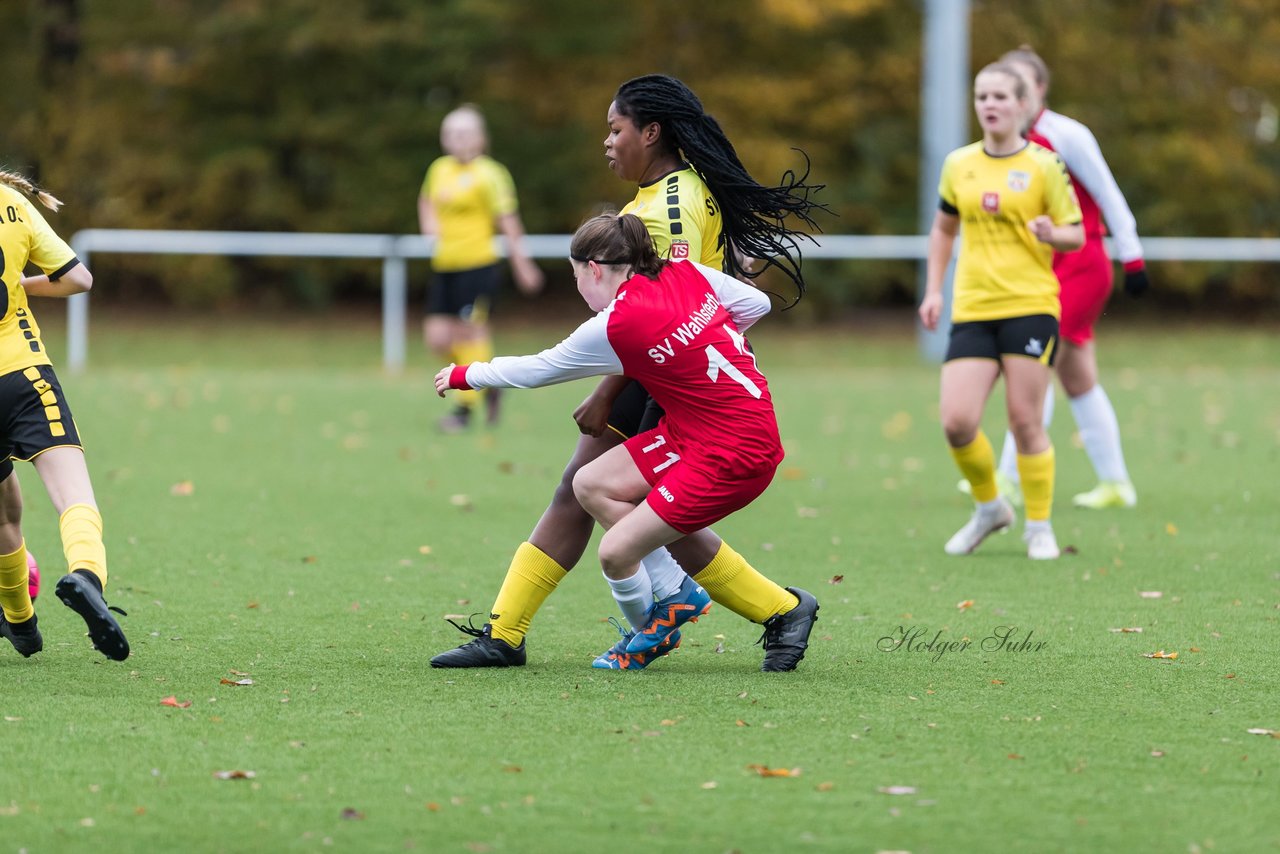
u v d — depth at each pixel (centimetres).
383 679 1870
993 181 2695
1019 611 2320
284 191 9431
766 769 1502
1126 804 1421
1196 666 1964
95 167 9588
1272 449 4303
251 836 1327
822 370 6788
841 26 9375
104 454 4022
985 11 9425
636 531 1819
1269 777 1502
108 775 1481
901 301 10106
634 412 1931
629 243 1817
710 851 1302
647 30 9331
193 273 9288
